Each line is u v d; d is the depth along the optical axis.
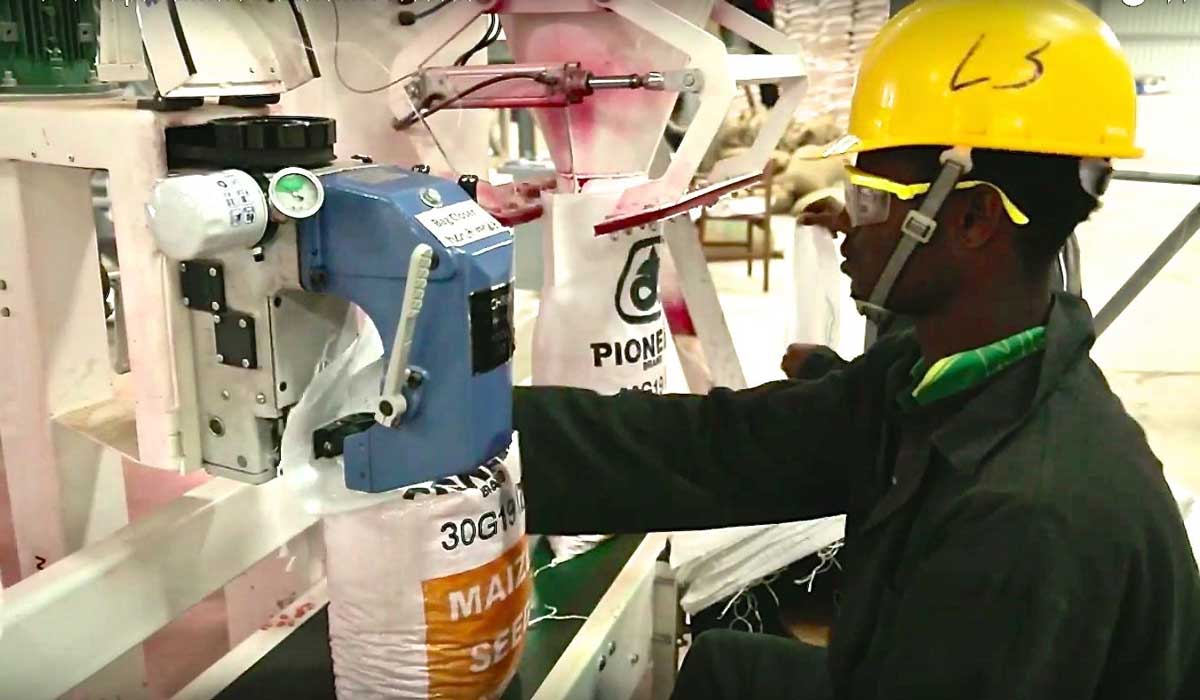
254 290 1.02
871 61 1.08
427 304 0.96
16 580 1.47
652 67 1.47
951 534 0.97
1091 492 0.95
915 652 0.98
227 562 1.31
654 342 1.63
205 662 1.58
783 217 5.95
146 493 1.64
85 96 1.33
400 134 1.60
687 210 1.50
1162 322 4.54
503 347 1.02
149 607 1.20
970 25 1.02
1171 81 5.89
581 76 1.38
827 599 1.97
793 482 1.35
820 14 2.44
